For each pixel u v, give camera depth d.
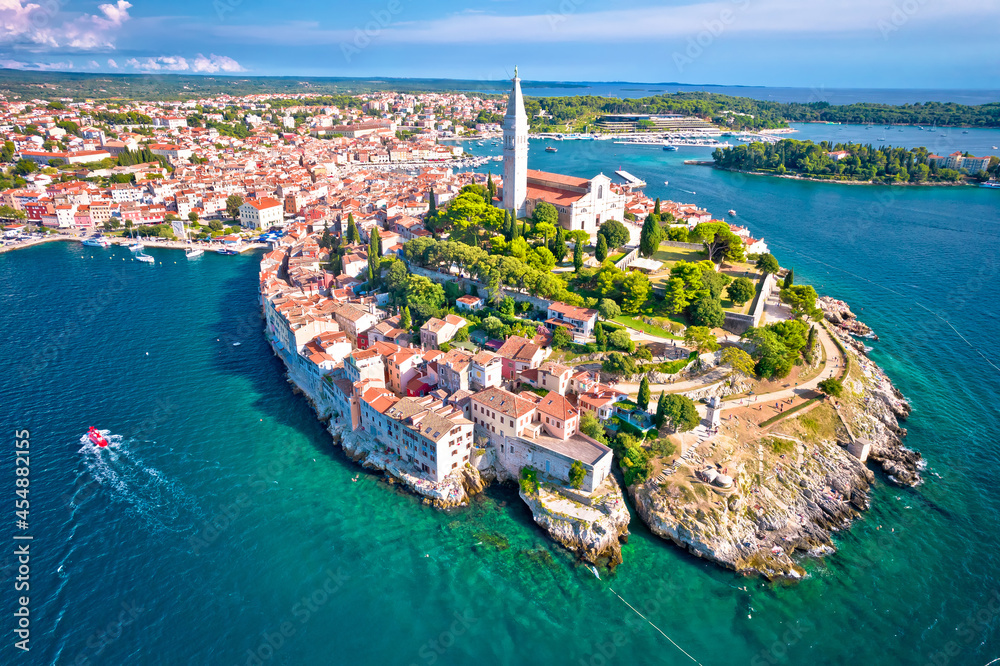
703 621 92.44
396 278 177.62
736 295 161.25
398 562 102.25
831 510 112.69
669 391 134.50
